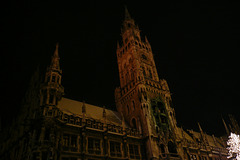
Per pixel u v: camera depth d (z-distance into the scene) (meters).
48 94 44.25
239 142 55.06
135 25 84.44
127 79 70.25
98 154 44.41
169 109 63.53
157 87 66.50
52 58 51.91
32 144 37.19
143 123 55.69
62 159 39.34
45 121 39.62
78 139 43.50
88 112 55.47
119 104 68.12
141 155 51.38
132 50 71.12
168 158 52.00
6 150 53.12
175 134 58.94
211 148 71.38
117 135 50.34
